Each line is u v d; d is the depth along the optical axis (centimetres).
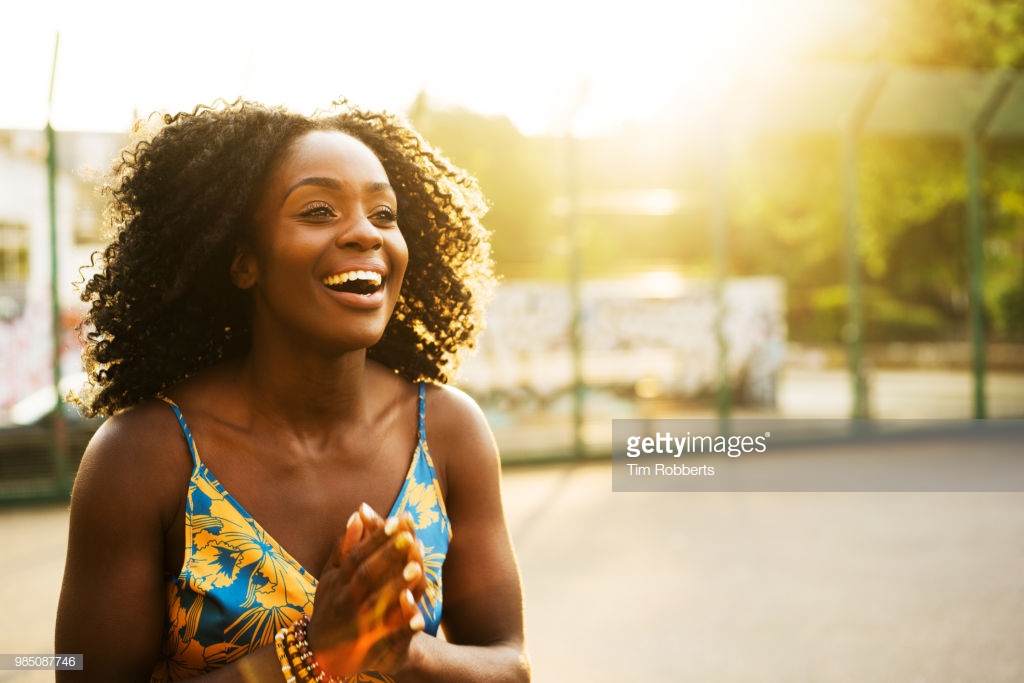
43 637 529
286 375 139
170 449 136
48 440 1028
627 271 1446
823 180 2241
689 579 638
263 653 125
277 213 136
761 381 1539
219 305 153
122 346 152
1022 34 1903
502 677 141
